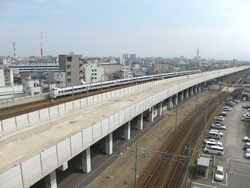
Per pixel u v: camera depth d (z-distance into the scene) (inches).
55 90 1840.6
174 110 2289.6
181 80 3206.2
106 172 999.6
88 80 3981.3
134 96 1743.4
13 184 559.2
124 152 1217.4
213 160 1136.2
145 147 1291.8
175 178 954.7
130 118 1293.1
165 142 1375.5
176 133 1558.8
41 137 821.9
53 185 782.5
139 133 1528.1
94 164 1059.9
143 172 1003.9
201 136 1503.4
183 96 3085.6
